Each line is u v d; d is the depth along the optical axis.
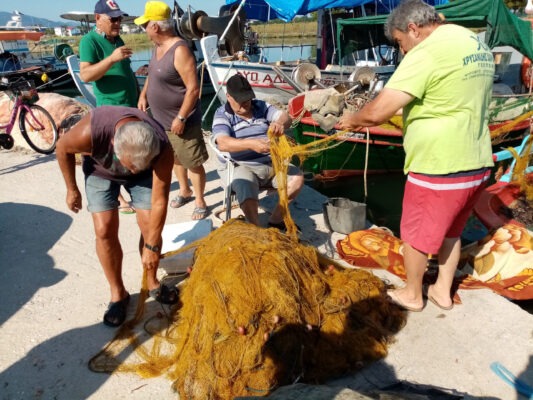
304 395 1.96
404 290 3.13
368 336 2.73
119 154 2.29
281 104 9.73
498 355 2.71
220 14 14.14
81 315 3.18
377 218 6.68
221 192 5.46
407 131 2.69
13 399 2.46
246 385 2.32
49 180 6.02
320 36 13.06
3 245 4.23
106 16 4.34
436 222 2.69
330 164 8.86
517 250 3.60
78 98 13.23
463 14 8.41
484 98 2.54
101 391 2.50
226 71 10.35
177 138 4.36
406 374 2.59
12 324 3.08
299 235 4.26
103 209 2.83
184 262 3.49
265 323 2.41
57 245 4.22
